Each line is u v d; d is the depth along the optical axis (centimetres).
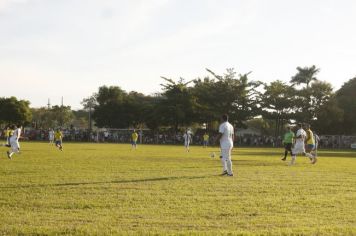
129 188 1377
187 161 2595
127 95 10938
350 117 9175
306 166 2439
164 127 9225
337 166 2494
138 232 839
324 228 885
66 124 12950
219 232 843
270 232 848
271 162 2692
